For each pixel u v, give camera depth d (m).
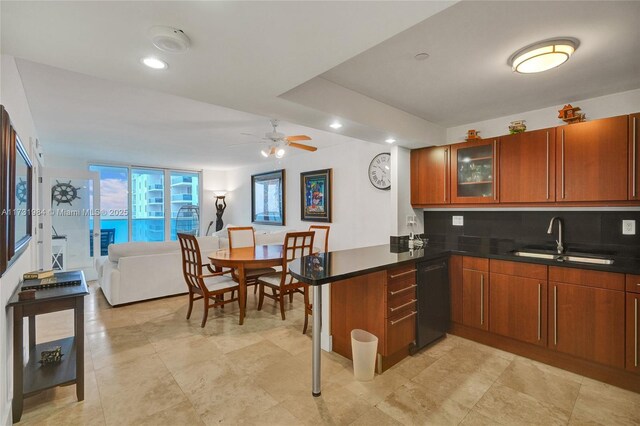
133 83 1.87
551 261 2.38
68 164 6.31
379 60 2.05
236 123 3.81
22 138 2.43
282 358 2.55
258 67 1.67
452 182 3.35
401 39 1.79
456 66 2.14
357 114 2.60
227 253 3.78
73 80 2.52
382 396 2.03
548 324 2.41
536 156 2.77
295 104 2.20
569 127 2.59
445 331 2.94
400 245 3.35
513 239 3.18
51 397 2.02
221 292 3.34
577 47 1.87
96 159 6.54
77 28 1.29
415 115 3.20
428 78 2.33
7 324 1.75
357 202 4.73
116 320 3.41
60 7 1.14
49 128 4.01
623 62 2.06
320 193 5.36
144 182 7.49
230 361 2.50
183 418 1.83
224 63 1.62
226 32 1.34
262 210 7.06
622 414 1.85
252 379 2.24
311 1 1.14
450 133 3.64
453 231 3.66
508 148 2.95
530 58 1.90
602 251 2.64
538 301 2.46
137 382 2.20
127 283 3.93
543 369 2.37
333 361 2.50
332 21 1.28
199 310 3.76
